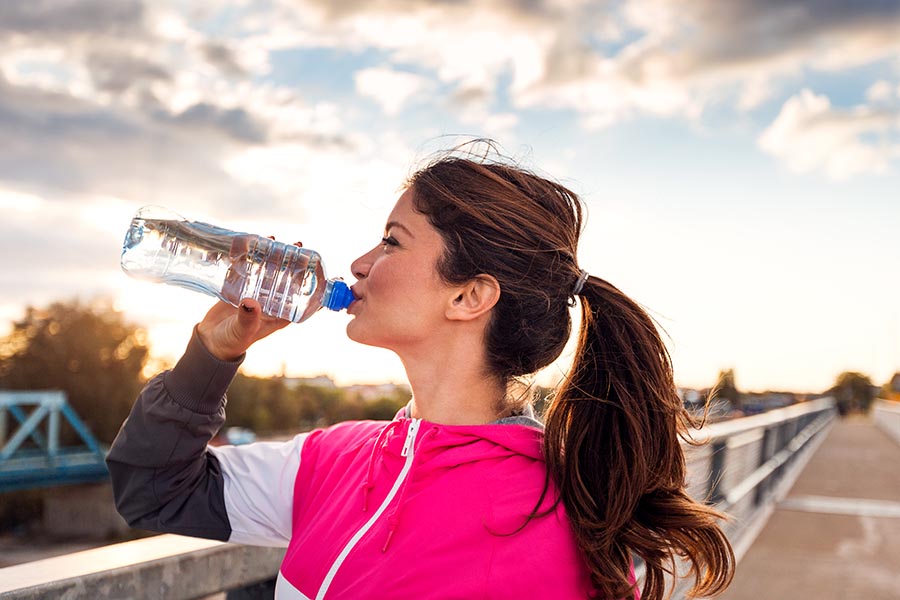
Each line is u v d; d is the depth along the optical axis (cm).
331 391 6362
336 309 130
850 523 687
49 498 4881
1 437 5009
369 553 116
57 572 117
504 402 129
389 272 125
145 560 127
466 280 123
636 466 121
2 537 4669
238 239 150
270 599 161
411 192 128
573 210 134
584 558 115
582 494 118
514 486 117
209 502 138
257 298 149
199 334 132
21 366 5662
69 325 5881
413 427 122
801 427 1495
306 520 132
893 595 443
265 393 6275
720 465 480
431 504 115
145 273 159
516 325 125
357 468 129
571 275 129
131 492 134
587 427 122
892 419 2664
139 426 132
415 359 127
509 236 124
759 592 442
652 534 124
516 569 111
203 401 131
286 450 143
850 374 7069
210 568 139
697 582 131
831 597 435
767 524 669
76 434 5634
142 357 6050
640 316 131
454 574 110
